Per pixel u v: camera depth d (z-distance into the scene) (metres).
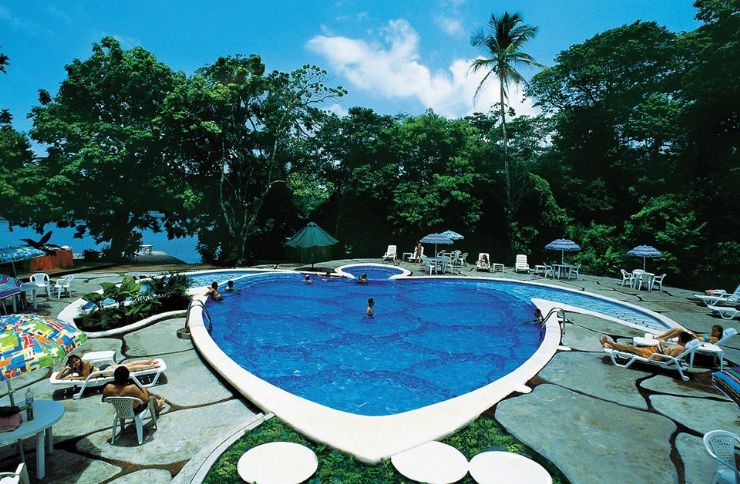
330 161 38.09
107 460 5.78
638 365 9.62
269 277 23.14
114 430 6.17
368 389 9.81
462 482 5.27
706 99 29.27
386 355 12.03
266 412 7.08
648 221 31.52
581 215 39.03
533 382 8.59
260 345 12.75
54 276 21.02
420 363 11.46
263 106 29.66
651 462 5.78
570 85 40.53
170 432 6.57
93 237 30.42
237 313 16.16
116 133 26.89
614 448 6.12
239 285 20.89
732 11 28.25
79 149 27.12
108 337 11.65
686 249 28.66
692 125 32.06
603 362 9.84
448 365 11.35
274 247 37.25
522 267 25.34
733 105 28.75
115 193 28.36
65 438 6.32
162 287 14.95
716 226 29.61
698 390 8.28
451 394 9.60
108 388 6.16
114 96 28.88
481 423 6.80
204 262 31.14
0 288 10.65
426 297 19.05
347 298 18.77
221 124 27.81
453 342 13.18
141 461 5.77
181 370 9.27
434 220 32.12
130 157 27.41
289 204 36.91
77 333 5.34
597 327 13.09
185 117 26.44
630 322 14.55
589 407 7.46
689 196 30.53
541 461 5.76
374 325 14.87
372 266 26.66
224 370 8.67
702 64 29.77
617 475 5.47
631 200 37.72
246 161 30.42
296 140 32.06
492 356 12.04
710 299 16.47
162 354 10.34
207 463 5.53
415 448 5.96
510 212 34.47
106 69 28.75
